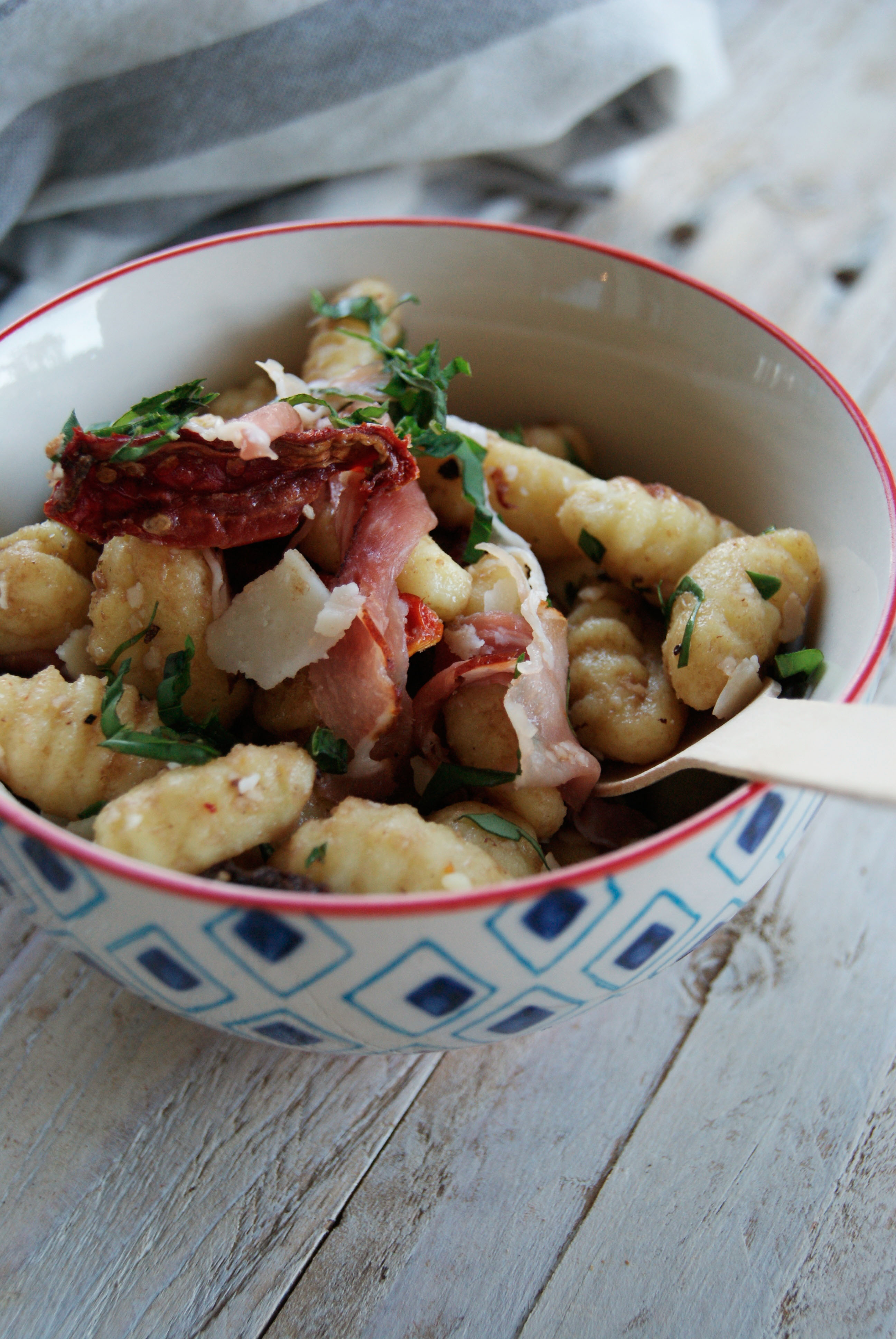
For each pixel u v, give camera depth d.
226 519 0.25
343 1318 0.23
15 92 0.32
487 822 0.24
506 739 0.25
